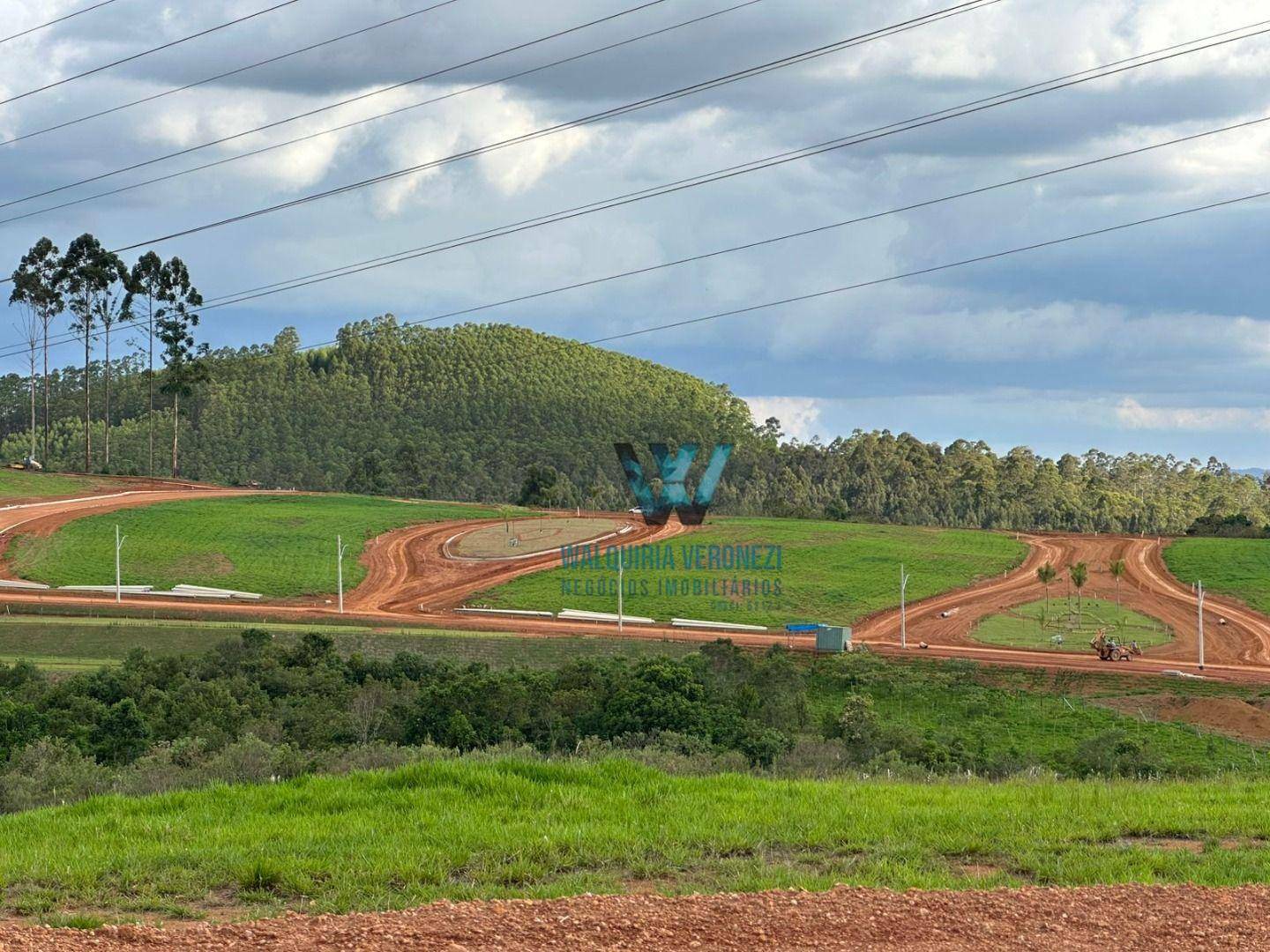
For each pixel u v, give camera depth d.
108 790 30.09
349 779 21.00
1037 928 12.39
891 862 16.11
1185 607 120.56
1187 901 13.37
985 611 118.62
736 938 12.05
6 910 14.55
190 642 88.75
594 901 13.27
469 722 52.28
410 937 12.04
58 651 85.62
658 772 21.89
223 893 15.27
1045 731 71.50
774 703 64.81
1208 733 70.56
